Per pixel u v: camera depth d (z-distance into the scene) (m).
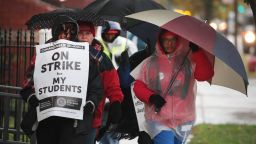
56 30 12.59
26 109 21.58
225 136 24.31
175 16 13.37
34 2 30.28
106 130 14.40
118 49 17.72
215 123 28.17
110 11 16.67
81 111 12.01
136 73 14.30
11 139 20.34
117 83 12.95
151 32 15.78
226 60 12.84
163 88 13.96
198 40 12.87
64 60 12.13
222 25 92.38
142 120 14.44
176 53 14.00
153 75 14.00
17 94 17.98
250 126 27.12
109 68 12.89
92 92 12.30
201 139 23.59
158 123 13.86
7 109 18.19
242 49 80.81
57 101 11.96
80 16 13.45
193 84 14.08
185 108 13.98
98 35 19.62
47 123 12.30
